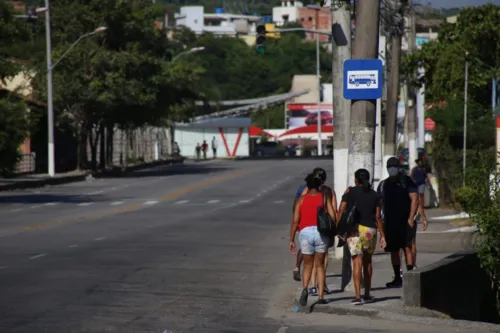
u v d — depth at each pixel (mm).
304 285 39312
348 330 35125
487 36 104000
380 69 44969
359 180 39875
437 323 36656
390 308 38531
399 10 88688
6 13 123500
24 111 122562
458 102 100000
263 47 99375
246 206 104312
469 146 98125
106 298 41531
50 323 35406
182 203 109188
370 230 39469
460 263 45625
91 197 120188
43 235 70062
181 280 47594
